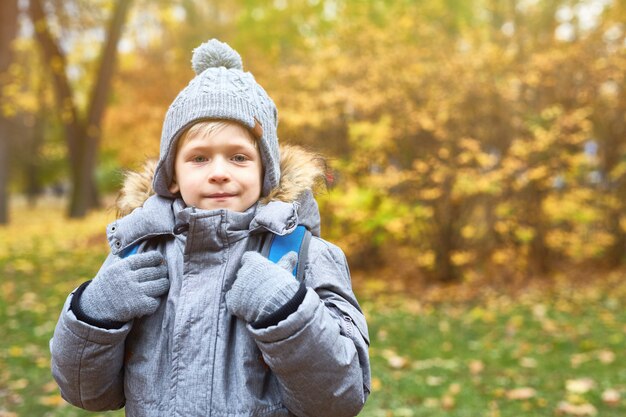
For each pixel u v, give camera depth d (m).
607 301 6.57
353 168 7.20
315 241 1.51
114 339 1.33
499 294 6.97
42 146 27.47
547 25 9.02
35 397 3.97
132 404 1.38
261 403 1.34
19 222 17.09
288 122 7.12
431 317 6.07
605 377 4.24
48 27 15.83
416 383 4.18
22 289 7.40
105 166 28.83
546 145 7.05
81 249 10.84
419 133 7.22
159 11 18.38
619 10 7.69
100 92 16.45
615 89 7.71
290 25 13.71
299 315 1.25
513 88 7.22
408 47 7.96
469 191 6.86
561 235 7.62
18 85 14.73
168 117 1.50
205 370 1.33
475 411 3.69
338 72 7.80
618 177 7.91
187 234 1.38
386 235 7.46
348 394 1.32
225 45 1.62
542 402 3.80
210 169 1.45
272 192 1.53
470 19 11.77
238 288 1.31
